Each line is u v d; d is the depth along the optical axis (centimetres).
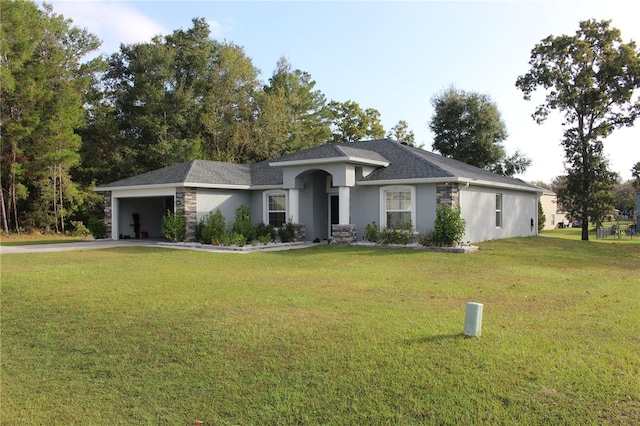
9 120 2566
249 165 2512
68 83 2988
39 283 945
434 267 1220
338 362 482
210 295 823
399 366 468
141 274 1075
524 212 2458
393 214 1794
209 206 1992
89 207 3309
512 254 1535
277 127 4050
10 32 2570
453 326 606
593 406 384
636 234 3481
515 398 398
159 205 2528
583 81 2522
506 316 671
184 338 571
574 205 2645
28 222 3006
